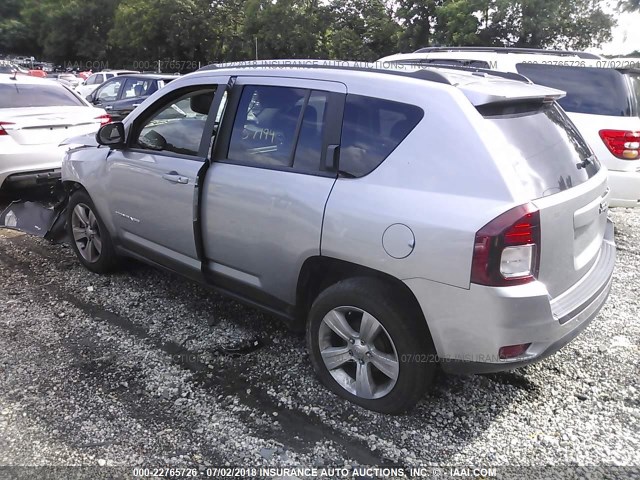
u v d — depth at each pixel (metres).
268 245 3.18
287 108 3.21
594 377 3.34
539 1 22.28
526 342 2.52
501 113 2.75
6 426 2.83
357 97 2.93
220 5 35.66
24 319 4.02
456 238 2.45
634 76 5.95
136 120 4.09
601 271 3.12
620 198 5.60
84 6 45.69
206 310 4.20
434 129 2.65
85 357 3.51
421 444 2.74
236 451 2.69
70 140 4.94
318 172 2.99
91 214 4.71
